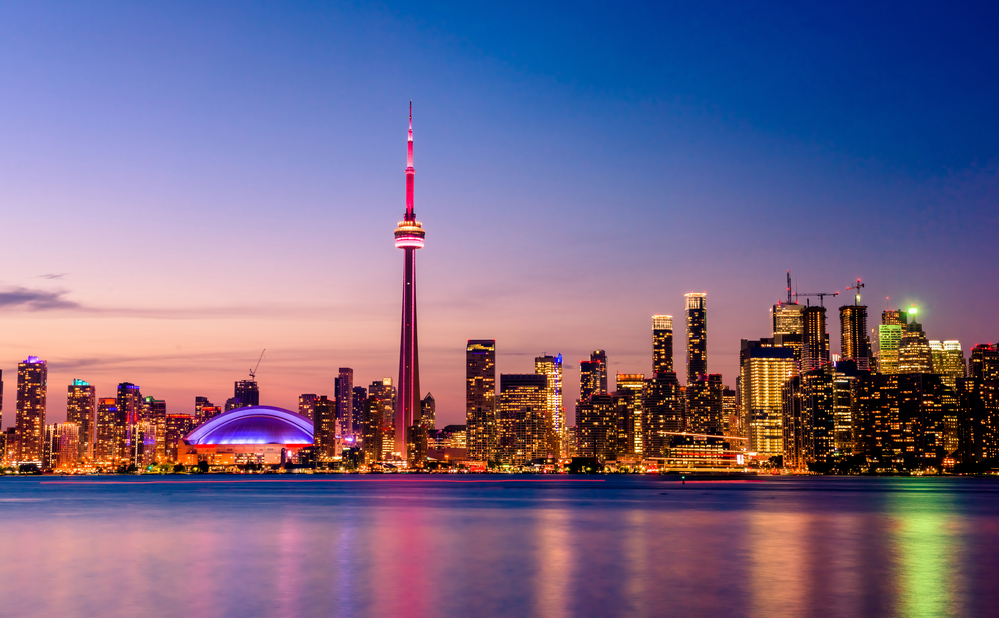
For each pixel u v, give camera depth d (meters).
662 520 150.88
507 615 56.44
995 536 115.88
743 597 63.22
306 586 69.25
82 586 69.62
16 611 58.62
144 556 92.06
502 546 102.69
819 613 56.84
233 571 78.88
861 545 102.81
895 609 58.22
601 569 80.06
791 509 190.62
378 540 110.56
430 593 65.50
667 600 61.94
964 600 61.66
